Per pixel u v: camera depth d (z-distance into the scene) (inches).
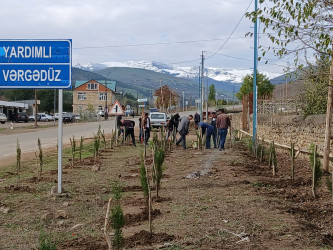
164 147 732.7
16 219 284.5
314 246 213.0
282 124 728.3
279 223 252.7
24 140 1174.3
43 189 388.8
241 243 218.1
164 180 431.5
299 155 601.3
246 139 1034.1
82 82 4392.2
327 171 448.5
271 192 350.6
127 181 436.8
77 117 2940.5
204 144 845.8
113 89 4360.2
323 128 515.8
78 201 339.6
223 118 764.0
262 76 1819.6
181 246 213.6
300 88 743.1
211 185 391.2
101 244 225.6
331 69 373.7
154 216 278.4
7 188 394.0
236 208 292.5
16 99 4495.6
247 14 322.0
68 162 623.8
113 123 2273.6
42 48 377.1
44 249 180.5
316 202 309.1
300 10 303.4
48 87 377.1
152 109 2598.4
